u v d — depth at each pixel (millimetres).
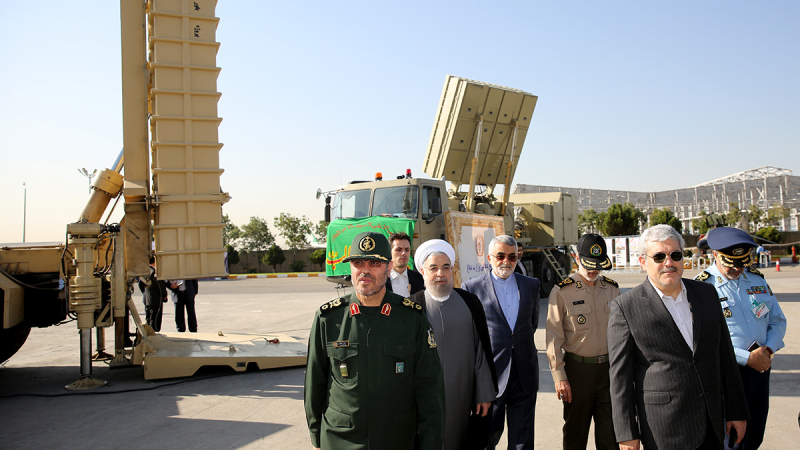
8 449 4293
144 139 6734
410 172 10430
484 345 3395
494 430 3693
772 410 5062
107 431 4715
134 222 6742
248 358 6805
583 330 3744
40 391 6055
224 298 16859
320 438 2633
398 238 4594
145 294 9250
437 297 3408
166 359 6500
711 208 79750
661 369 2760
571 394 3783
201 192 6703
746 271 3791
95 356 7770
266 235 42219
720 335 2826
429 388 2598
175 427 4809
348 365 2543
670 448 2701
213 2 6844
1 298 5895
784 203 77188
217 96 6812
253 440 4473
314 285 21906
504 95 12695
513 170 13805
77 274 6207
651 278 2865
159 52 6594
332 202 11180
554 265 16328
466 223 10070
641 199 81062
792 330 8875
